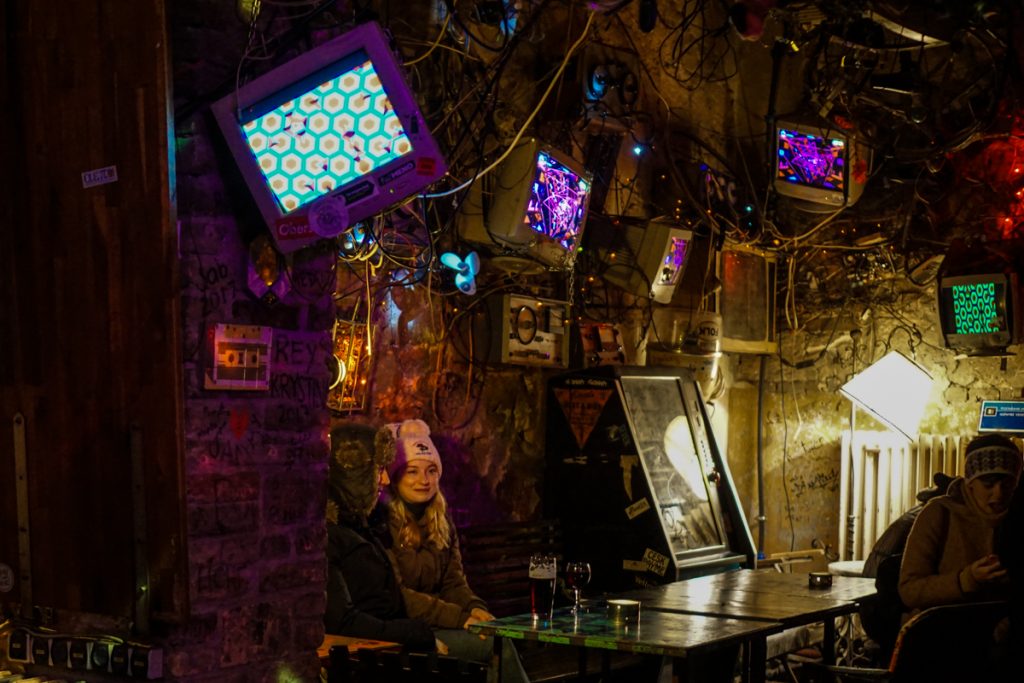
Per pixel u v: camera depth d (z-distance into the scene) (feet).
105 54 11.63
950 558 17.40
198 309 11.87
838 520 28.86
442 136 20.74
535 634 14.89
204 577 11.88
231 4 12.13
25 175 12.17
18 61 12.12
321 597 13.06
